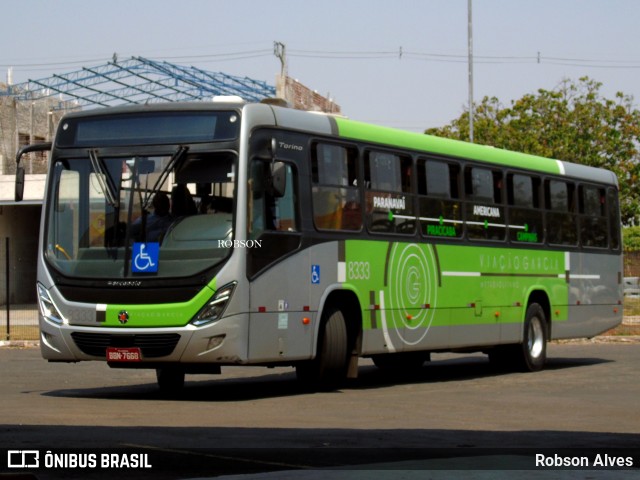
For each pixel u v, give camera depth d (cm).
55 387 1978
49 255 1736
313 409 1579
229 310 1642
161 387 1884
